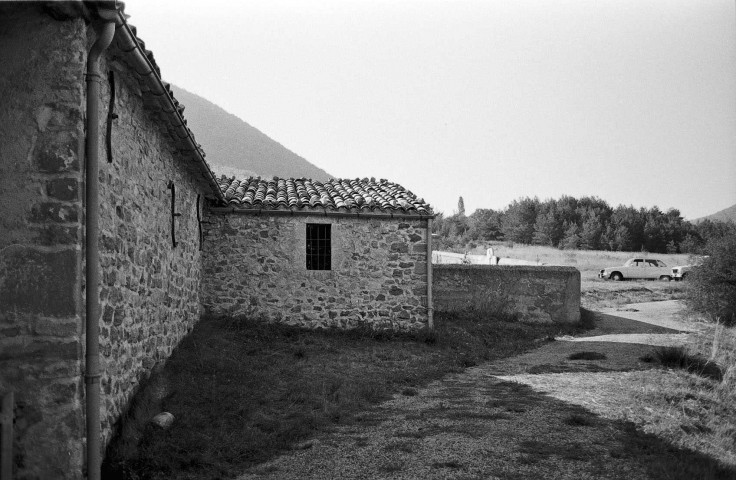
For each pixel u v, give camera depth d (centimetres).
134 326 632
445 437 586
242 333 1092
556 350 1177
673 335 1345
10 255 432
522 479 479
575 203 6200
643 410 686
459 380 868
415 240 1226
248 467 507
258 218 1198
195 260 1077
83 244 450
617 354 1102
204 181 1031
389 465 508
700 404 735
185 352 877
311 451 547
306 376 838
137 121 641
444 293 1527
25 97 437
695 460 523
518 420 645
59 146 437
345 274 1205
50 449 427
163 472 484
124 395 586
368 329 1185
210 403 664
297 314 1188
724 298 1555
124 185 588
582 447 555
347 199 1257
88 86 452
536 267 1543
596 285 2416
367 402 727
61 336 431
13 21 438
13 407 411
